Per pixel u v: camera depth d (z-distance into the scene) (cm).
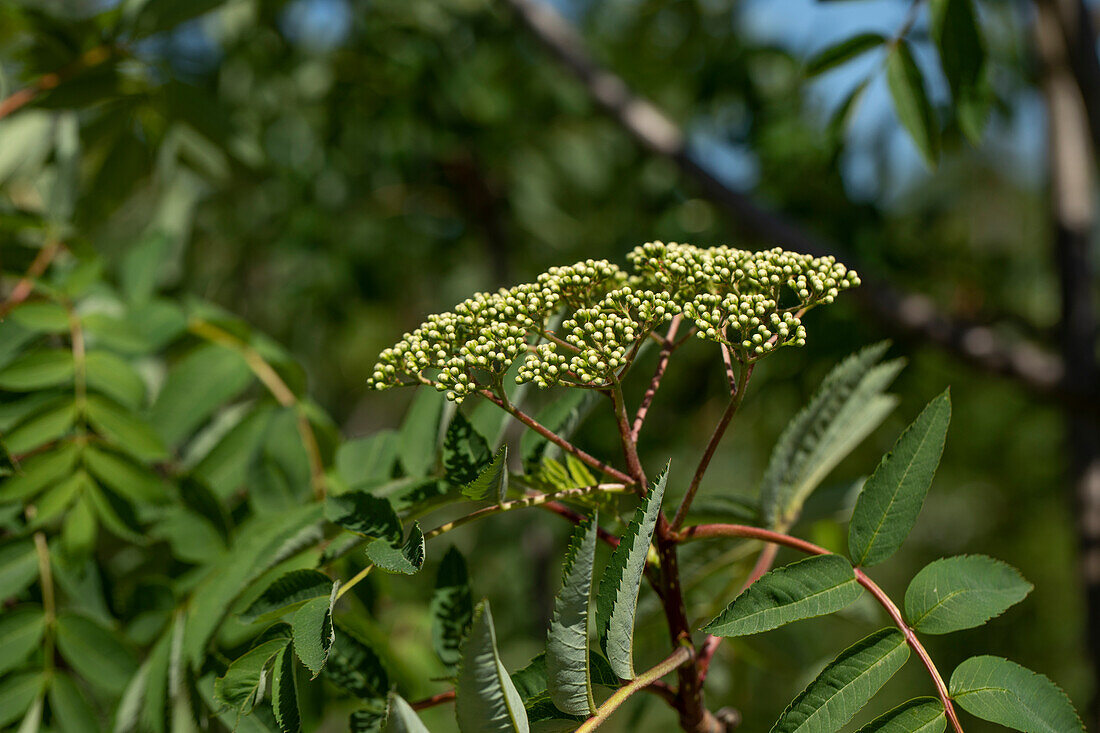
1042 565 293
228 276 203
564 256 230
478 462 77
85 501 83
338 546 77
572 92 213
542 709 73
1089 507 138
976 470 235
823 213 166
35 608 82
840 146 94
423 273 241
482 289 254
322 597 74
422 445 81
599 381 75
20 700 81
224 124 111
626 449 76
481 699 71
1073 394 135
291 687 73
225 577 79
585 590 72
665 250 78
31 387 84
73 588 83
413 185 218
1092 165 161
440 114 204
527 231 235
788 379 151
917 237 185
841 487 87
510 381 80
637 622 84
